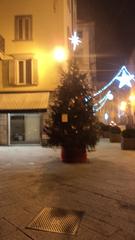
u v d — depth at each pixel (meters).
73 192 5.93
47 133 10.03
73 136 9.56
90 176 7.48
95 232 3.92
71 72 10.36
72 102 9.79
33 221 4.34
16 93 16.75
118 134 17.59
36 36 16.84
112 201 5.28
